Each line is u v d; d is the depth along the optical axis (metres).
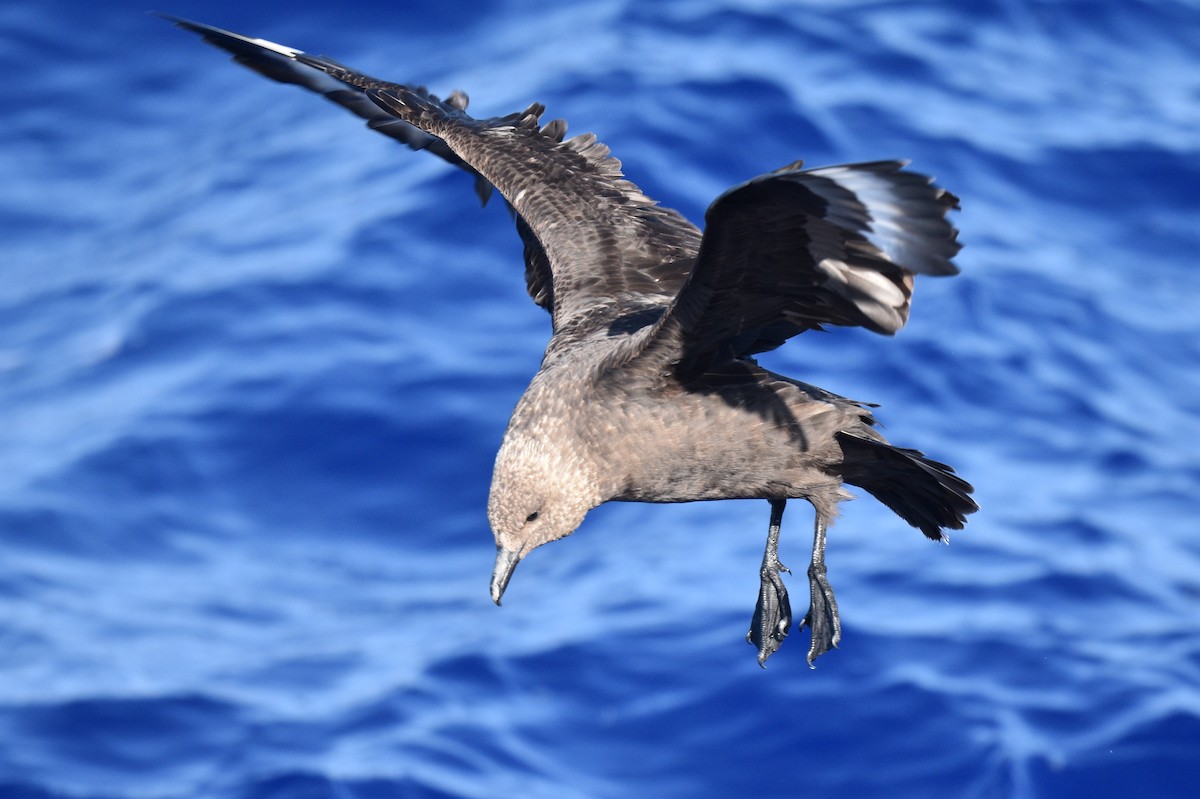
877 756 14.09
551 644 15.71
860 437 8.48
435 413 19.41
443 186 22.66
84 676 16.09
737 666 15.05
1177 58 25.16
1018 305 20.25
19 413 20.50
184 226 23.52
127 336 21.42
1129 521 17.23
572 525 8.54
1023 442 18.48
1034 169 22.39
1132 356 19.83
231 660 16.38
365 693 15.49
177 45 27.39
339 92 10.94
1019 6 25.38
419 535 18.23
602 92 22.33
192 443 19.47
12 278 23.36
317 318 20.91
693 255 9.58
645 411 8.36
